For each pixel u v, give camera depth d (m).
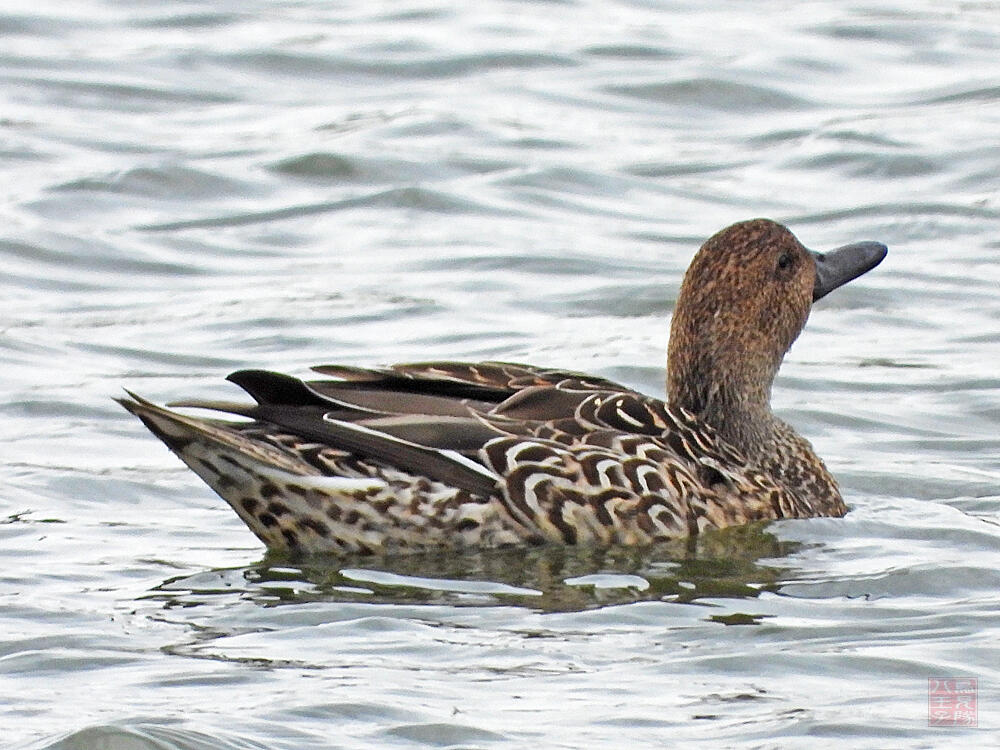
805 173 22.75
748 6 30.14
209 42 27.36
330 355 17.02
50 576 11.41
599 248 20.23
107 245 20.19
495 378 12.65
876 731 8.78
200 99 25.34
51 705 9.09
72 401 15.50
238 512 12.18
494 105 25.06
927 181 22.25
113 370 16.55
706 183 22.44
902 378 16.27
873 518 12.95
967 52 26.98
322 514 11.99
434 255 20.14
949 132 23.56
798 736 8.73
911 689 9.34
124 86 25.55
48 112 24.59
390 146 23.22
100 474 13.74
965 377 16.20
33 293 18.97
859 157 22.94
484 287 19.12
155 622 10.50
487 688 9.35
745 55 26.91
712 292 13.52
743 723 8.88
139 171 22.14
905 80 25.97
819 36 27.89
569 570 11.74
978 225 20.80
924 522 12.80
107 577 11.44
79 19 28.48
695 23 28.95
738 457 13.08
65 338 17.39
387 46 27.20
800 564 11.83
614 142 23.81
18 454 14.20
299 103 25.23
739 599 11.03
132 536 12.43
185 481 13.73
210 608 10.78
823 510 13.12
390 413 12.14
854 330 17.92
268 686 9.34
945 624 10.39
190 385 16.08
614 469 12.34
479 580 11.49
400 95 25.55
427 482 12.06
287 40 27.53
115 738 8.52
